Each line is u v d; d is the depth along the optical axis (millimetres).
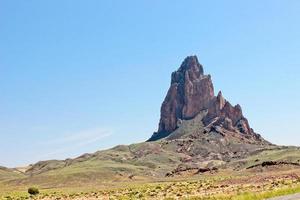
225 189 110062
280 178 140625
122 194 128500
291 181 117062
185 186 141625
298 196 58969
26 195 161625
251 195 63094
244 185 120938
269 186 104250
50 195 151000
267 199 58031
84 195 139750
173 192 114750
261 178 147375
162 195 107188
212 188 119562
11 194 175500
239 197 61938
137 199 100188
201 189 118125
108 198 116938
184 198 80938
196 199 71188
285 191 67062
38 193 169500
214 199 65688
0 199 137500
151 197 103562
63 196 140625
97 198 121500
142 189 146625
